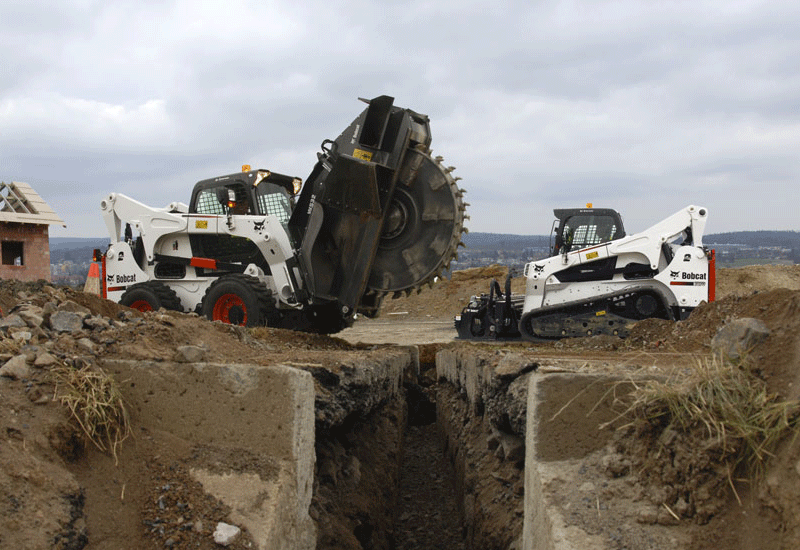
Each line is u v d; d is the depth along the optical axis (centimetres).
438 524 781
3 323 469
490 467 651
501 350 859
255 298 1080
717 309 722
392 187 1038
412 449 1084
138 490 393
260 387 428
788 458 328
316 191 1105
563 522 368
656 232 1376
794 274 3275
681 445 368
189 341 527
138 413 433
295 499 418
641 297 1374
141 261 1282
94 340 476
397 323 2959
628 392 410
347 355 757
